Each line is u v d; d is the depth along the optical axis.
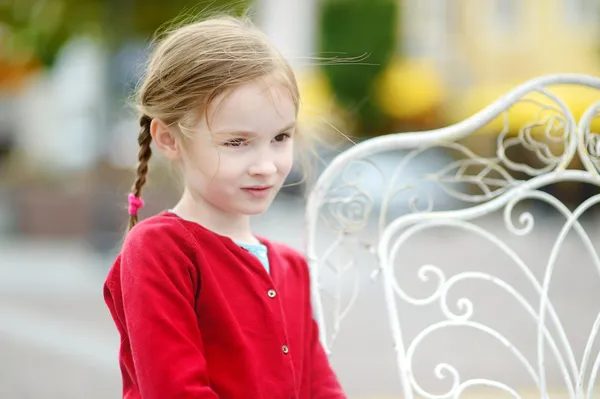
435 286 15.74
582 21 40.84
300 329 3.93
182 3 21.44
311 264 4.46
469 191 23.69
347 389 9.09
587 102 22.00
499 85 41.03
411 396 3.87
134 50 21.23
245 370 3.56
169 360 3.37
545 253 21.19
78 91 35.22
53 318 13.86
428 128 40.91
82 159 35.31
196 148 3.60
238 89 3.51
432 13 42.59
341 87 41.62
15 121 38.66
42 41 26.00
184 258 3.56
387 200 4.64
